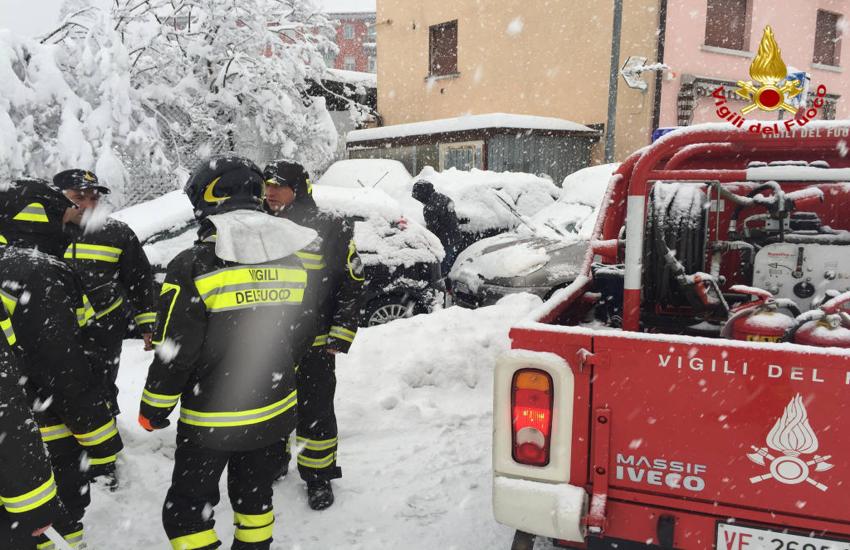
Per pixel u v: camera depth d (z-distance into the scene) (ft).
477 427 14.78
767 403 6.55
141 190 33.24
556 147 50.57
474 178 36.47
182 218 19.85
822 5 55.52
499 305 20.03
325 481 11.34
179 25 41.75
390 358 16.78
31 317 7.91
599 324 10.91
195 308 7.77
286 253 8.35
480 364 17.40
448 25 65.41
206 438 8.12
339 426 14.38
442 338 17.71
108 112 30.68
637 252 7.83
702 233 9.34
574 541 7.45
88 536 10.28
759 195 9.41
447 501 11.56
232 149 41.86
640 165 7.70
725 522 6.86
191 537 8.40
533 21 56.70
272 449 8.93
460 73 64.08
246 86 39.86
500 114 48.06
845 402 6.32
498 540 10.32
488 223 32.91
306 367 11.08
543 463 7.36
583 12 52.65
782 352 6.41
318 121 45.14
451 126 49.37
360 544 10.25
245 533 8.86
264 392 8.32
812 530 6.59
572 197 33.55
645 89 47.55
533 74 57.57
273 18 43.65
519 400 7.34
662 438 6.96
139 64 39.06
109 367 12.54
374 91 75.10
